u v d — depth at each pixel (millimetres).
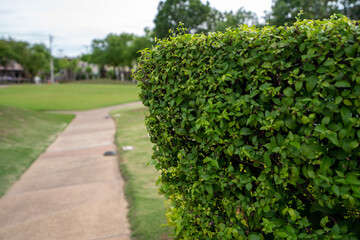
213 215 2318
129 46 73688
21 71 89750
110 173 6809
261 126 2004
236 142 2055
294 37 1788
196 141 2434
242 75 2020
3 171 7016
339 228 1745
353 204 1607
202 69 2209
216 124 2170
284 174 1842
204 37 2215
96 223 4375
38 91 40062
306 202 1991
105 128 13438
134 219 4312
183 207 2549
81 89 45094
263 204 1973
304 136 1760
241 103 1958
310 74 1737
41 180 6621
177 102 2363
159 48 2539
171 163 2568
